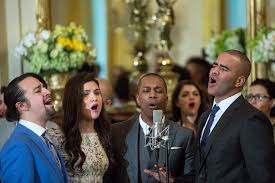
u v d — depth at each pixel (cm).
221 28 2436
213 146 1159
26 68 1662
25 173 1042
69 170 1212
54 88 1659
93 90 1233
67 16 2222
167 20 2022
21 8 1670
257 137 1121
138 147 1273
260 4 1798
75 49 1659
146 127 1277
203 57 2284
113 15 2475
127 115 2012
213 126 1187
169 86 1950
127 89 2269
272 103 1473
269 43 1661
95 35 2461
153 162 1262
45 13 1684
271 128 1152
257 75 1753
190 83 1553
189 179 1269
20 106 1105
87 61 1745
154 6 2231
